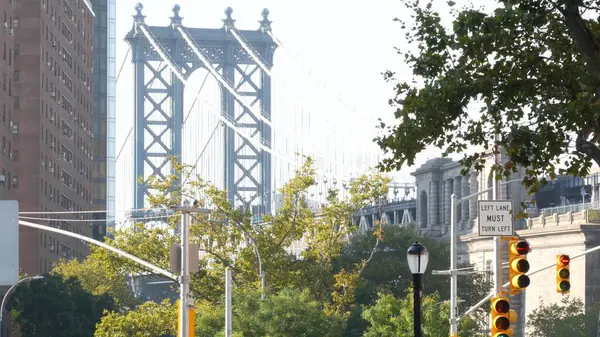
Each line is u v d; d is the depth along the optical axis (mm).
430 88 84312
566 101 85188
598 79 82688
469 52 83625
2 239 73375
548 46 85000
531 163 86000
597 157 84562
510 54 85062
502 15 82562
